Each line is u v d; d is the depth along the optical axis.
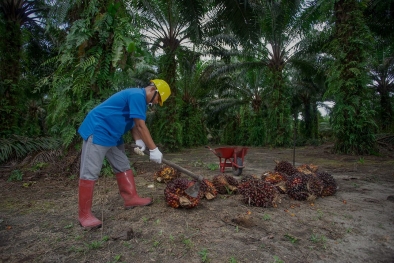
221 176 4.03
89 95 4.95
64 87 4.80
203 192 3.57
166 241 2.38
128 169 3.30
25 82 9.95
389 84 16.67
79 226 2.76
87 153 2.81
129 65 5.20
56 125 5.26
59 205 3.47
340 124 8.94
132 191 3.26
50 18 4.93
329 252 2.24
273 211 3.18
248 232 2.58
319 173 3.98
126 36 4.77
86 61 4.58
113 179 4.79
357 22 8.51
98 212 3.16
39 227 2.76
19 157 6.53
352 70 8.34
